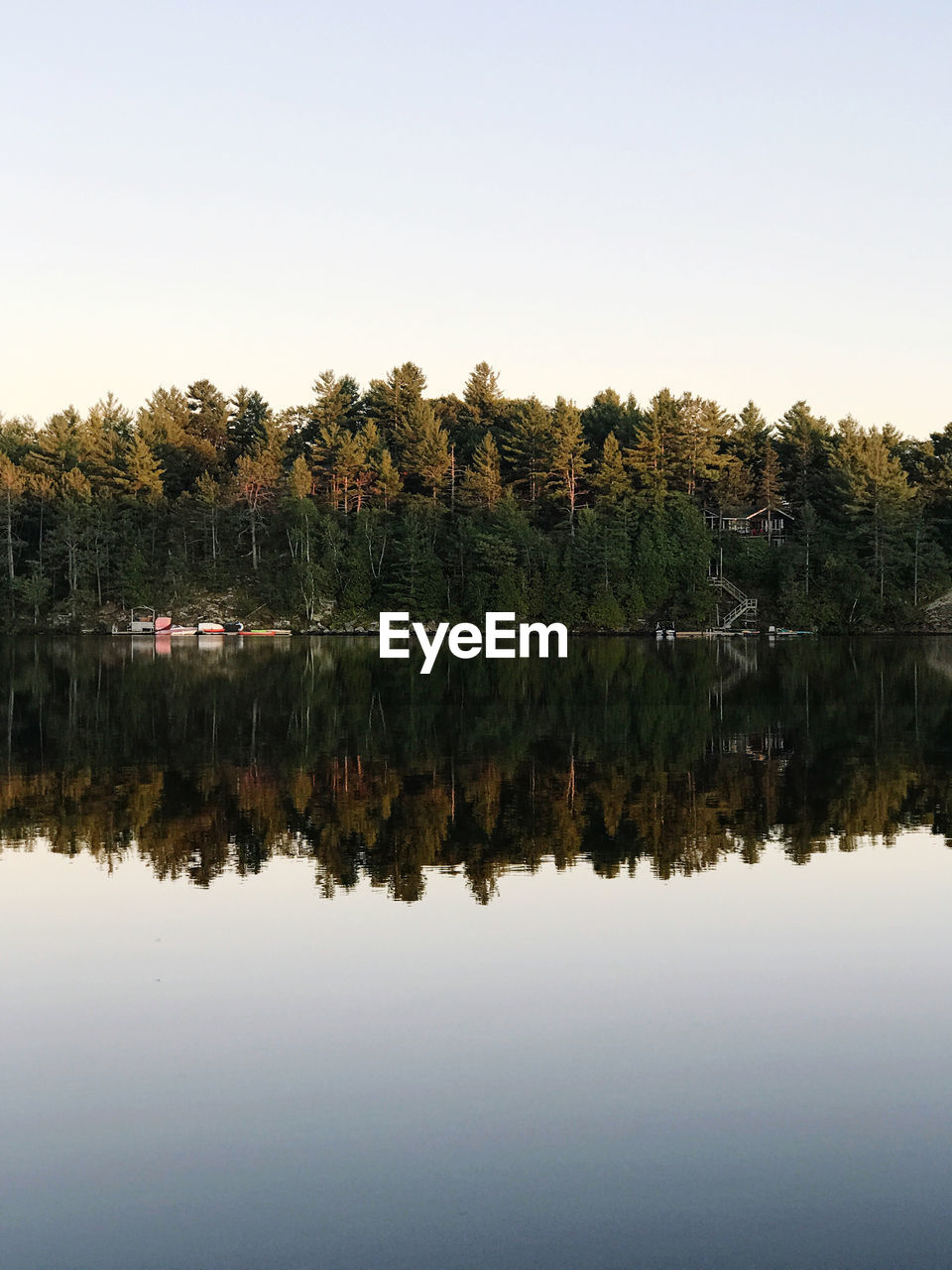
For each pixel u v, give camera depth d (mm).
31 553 140000
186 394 166125
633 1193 10516
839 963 16109
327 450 145125
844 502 133625
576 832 23656
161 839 22953
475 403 162000
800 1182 10688
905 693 54062
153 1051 13336
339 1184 10656
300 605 130500
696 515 133625
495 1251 9688
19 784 28891
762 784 29078
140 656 86000
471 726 40812
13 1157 11109
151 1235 9898
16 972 15742
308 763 32281
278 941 16953
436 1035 13758
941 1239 9852
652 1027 14008
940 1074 12797
